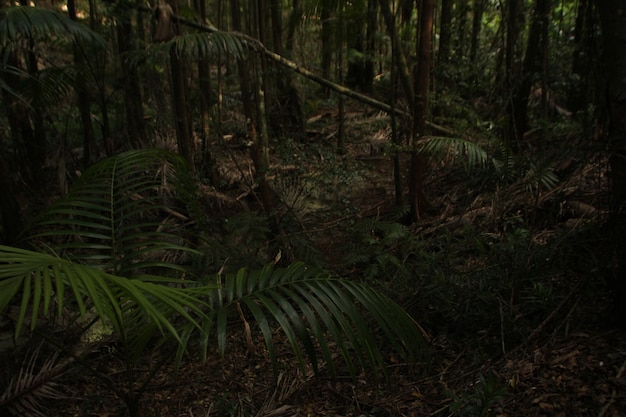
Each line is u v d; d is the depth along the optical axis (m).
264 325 1.55
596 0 2.28
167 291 1.29
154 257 3.76
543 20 4.64
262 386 2.63
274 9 6.14
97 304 1.10
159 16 4.15
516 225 3.70
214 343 3.04
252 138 4.50
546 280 2.82
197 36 3.60
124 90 5.20
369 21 6.45
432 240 4.05
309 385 2.54
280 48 6.30
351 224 4.64
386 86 8.88
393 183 5.91
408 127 5.00
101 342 2.79
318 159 6.53
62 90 4.51
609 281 2.33
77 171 5.08
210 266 3.62
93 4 5.11
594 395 1.92
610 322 2.30
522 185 3.68
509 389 2.09
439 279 2.79
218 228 4.25
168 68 5.25
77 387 2.68
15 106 4.39
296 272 1.79
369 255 3.84
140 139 5.21
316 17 5.09
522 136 5.24
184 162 2.30
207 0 8.48
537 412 1.92
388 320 1.64
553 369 2.12
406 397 2.32
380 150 6.91
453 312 2.71
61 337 2.95
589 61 2.85
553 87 4.96
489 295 2.64
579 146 3.59
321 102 9.03
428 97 4.85
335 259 4.23
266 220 4.33
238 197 5.19
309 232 4.46
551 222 3.54
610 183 2.29
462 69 5.10
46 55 5.78
